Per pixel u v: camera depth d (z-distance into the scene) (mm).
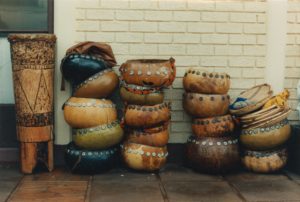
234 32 6312
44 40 5629
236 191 5336
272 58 6371
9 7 6219
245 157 6008
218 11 6277
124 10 6199
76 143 5809
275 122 5770
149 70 5660
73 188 5359
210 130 5848
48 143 5898
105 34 6207
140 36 6234
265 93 5969
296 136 6012
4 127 6320
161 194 5199
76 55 5691
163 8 6230
